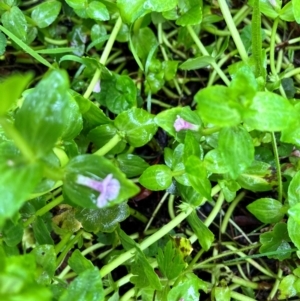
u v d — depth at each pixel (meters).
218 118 0.07
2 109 0.05
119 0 0.09
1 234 0.09
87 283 0.07
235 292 0.10
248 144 0.07
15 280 0.05
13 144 0.07
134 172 0.10
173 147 0.10
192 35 0.11
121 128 0.09
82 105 0.09
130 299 0.10
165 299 0.09
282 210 0.09
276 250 0.10
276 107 0.07
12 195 0.06
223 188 0.10
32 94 0.06
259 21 0.09
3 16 0.10
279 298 0.10
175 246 0.10
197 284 0.08
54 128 0.06
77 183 0.07
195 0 0.10
